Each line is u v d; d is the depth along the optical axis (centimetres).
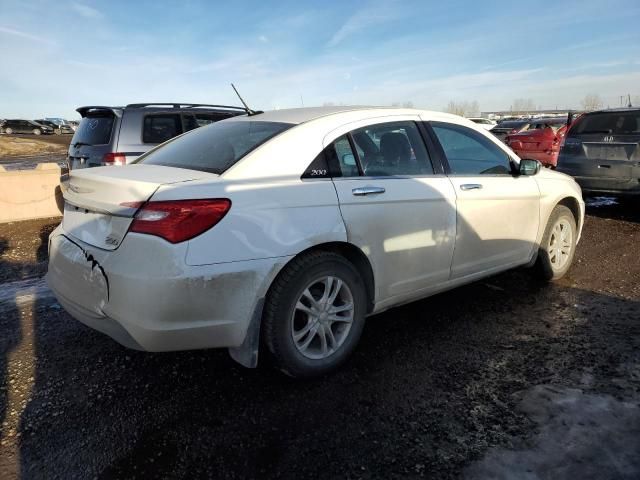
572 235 471
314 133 309
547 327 369
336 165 308
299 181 289
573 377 298
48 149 3247
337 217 294
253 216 265
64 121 5950
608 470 221
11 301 439
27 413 272
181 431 255
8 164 2138
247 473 225
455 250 363
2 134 4891
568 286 457
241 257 260
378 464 229
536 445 238
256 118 354
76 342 357
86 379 307
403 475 222
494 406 271
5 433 255
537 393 282
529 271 470
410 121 359
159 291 245
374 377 304
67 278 287
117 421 265
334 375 306
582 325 371
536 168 411
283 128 313
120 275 252
